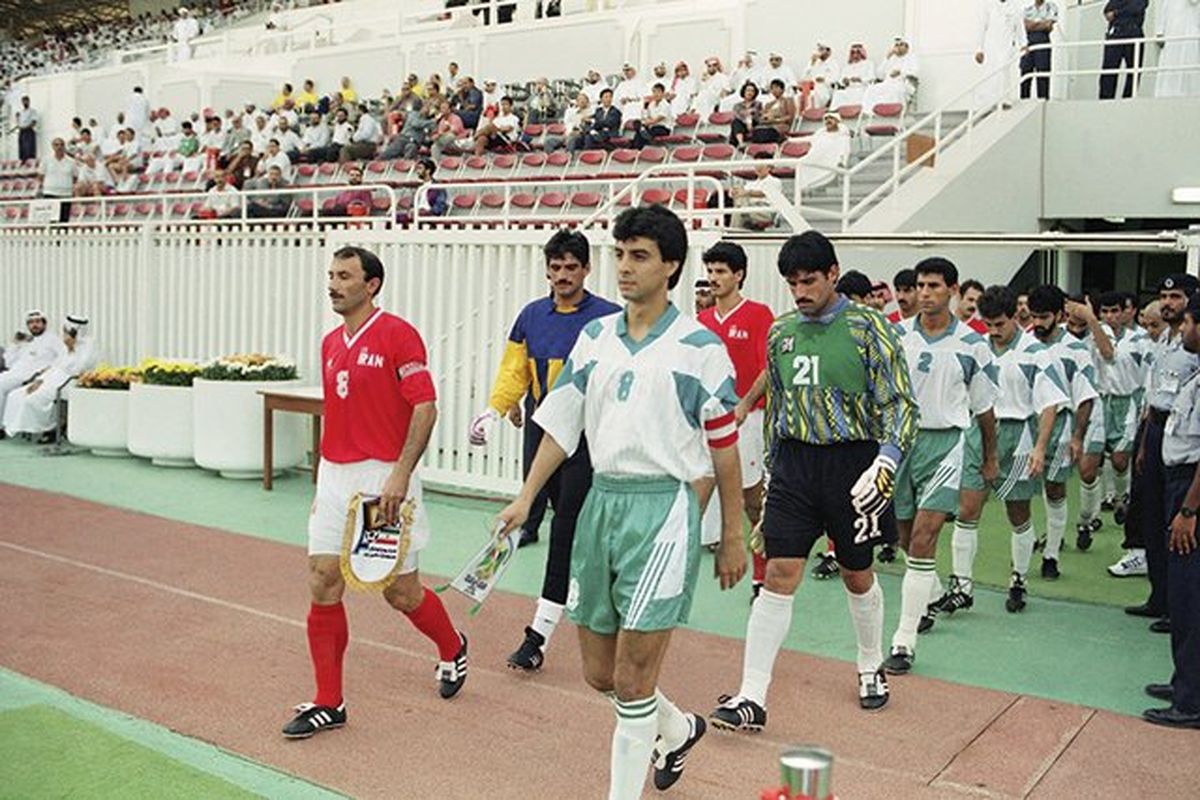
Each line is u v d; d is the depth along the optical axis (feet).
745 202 45.09
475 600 14.75
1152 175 48.47
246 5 129.29
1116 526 36.29
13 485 38.06
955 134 47.29
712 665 21.50
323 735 17.81
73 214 74.43
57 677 20.20
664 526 13.85
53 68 133.49
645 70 76.74
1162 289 23.67
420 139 67.97
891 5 66.39
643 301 14.01
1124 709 19.51
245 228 45.50
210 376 39.83
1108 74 51.88
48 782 15.94
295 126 76.95
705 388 13.91
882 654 20.85
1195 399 18.81
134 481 39.09
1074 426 28.17
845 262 39.96
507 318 36.52
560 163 60.80
